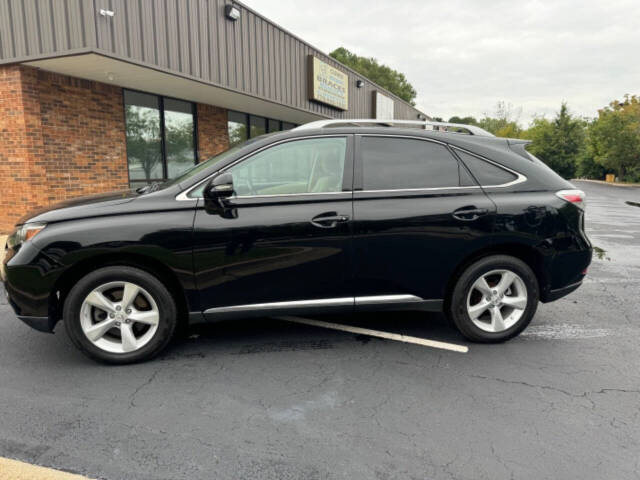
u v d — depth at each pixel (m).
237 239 3.45
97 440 2.52
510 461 2.38
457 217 3.66
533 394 3.08
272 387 3.16
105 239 3.29
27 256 3.26
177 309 3.68
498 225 3.70
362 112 19.78
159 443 2.50
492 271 3.78
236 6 10.78
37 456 2.37
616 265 7.30
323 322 4.46
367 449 2.47
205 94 11.38
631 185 41.25
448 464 2.35
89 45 7.27
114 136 10.17
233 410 2.86
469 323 3.83
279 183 3.61
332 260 3.58
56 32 7.47
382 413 2.83
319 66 14.95
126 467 2.30
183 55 9.22
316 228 3.52
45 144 8.64
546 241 3.78
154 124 11.37
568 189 3.92
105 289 3.40
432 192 3.68
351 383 3.22
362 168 3.67
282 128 17.22
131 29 7.96
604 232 11.13
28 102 8.21
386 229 3.60
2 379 3.25
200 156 12.88
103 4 7.40
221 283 3.49
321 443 2.52
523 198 3.77
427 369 3.45
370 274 3.64
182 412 2.83
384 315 4.68
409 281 3.71
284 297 3.60
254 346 3.87
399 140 3.78
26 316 3.33
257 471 2.29
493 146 3.91
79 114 9.31
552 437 2.59
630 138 43.12
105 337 3.54
